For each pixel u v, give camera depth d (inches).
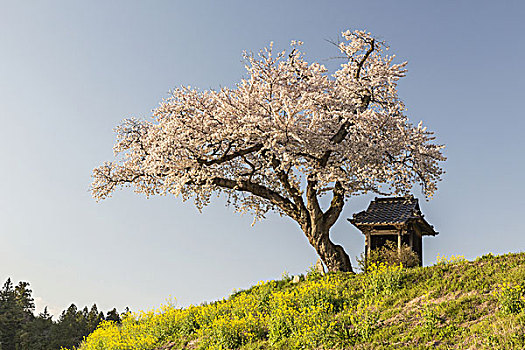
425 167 817.5
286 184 794.2
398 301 508.7
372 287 567.2
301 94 767.7
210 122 759.7
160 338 652.1
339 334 459.8
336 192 807.1
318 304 549.6
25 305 2652.6
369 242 850.8
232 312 634.2
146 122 911.0
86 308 3036.4
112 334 732.0
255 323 577.0
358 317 488.7
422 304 486.9
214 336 569.3
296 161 717.3
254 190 831.7
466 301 459.8
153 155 779.4
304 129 709.9
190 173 762.8
